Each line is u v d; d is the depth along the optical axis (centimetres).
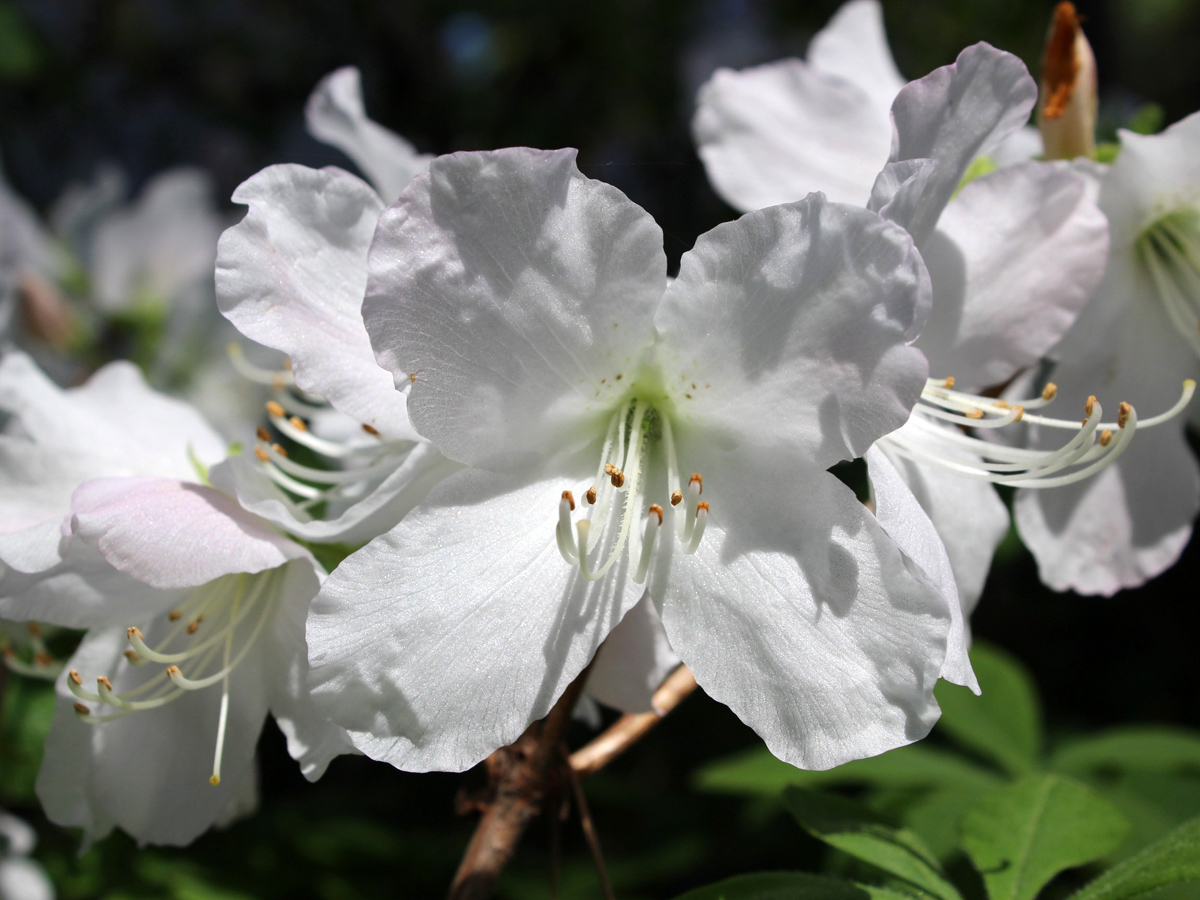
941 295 21
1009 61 19
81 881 32
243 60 65
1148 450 23
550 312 18
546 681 18
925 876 20
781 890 19
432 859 39
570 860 45
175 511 19
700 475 19
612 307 18
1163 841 19
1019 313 21
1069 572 23
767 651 18
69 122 61
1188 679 57
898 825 21
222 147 64
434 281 18
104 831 21
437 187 17
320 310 19
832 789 44
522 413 18
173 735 21
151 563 19
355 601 18
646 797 49
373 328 17
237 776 20
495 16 64
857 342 17
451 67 67
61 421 22
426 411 18
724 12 67
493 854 20
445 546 18
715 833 47
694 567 18
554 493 19
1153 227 23
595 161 65
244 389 41
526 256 18
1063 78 23
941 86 19
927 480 21
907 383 17
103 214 41
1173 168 22
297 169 19
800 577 18
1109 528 23
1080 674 58
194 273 41
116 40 64
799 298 18
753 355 18
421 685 18
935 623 17
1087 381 23
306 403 26
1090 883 20
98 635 21
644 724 21
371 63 67
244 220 18
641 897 42
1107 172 22
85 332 40
